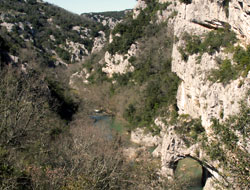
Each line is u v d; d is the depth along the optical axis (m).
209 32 35.97
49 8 163.88
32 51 91.12
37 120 24.42
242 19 28.56
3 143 19.72
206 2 35.97
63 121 48.97
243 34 29.53
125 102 76.88
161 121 56.78
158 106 61.41
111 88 92.25
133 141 60.25
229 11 31.56
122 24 103.62
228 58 30.61
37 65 66.44
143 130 60.47
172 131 35.84
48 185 16.56
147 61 84.06
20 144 22.17
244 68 26.83
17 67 50.47
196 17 38.31
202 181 35.75
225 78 29.25
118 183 22.92
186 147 34.38
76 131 41.97
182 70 42.12
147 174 27.56
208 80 32.75
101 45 131.62
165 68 70.19
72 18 168.25
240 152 12.33
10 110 22.28
